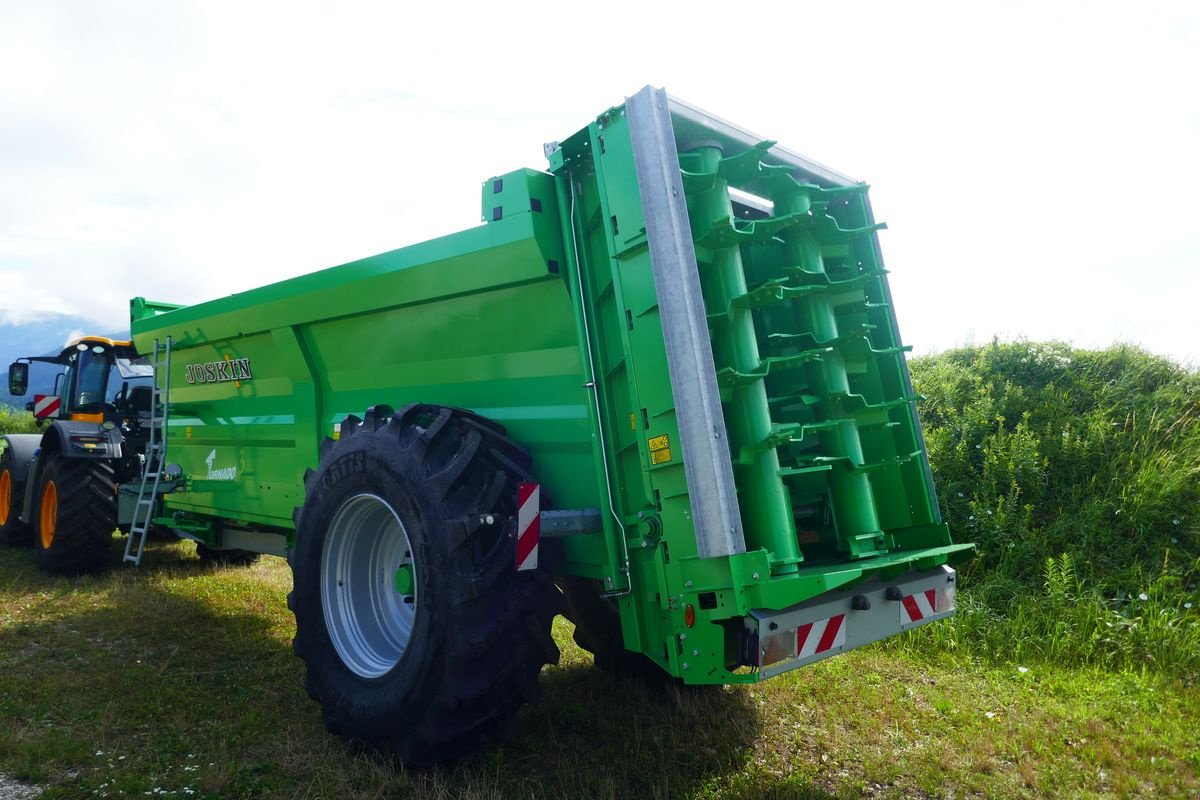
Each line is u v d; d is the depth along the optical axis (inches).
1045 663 180.2
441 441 128.8
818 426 126.5
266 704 159.5
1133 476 227.5
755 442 117.5
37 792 119.8
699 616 110.7
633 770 129.8
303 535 149.2
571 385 134.0
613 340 125.4
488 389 148.8
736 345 119.7
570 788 123.4
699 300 109.6
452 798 119.8
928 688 168.2
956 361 316.2
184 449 247.6
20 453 337.4
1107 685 166.9
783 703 159.3
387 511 142.7
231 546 236.8
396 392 168.7
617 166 119.2
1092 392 266.4
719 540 106.2
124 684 167.5
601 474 123.8
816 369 137.5
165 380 246.2
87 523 266.1
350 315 169.9
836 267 152.9
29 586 259.0
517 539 116.2
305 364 187.3
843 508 136.6
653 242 112.4
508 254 132.9
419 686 120.0
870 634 124.6
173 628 210.1
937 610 138.0
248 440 214.1
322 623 144.6
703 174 117.6
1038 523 228.7
